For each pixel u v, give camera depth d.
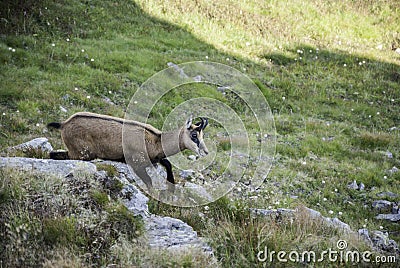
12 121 44.38
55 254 21.33
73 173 26.72
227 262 23.33
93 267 21.53
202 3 83.94
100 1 76.31
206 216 29.69
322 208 38.75
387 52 84.94
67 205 24.36
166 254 22.06
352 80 73.50
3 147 37.69
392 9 96.19
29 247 21.44
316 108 64.06
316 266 24.28
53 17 68.31
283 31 83.81
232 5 86.44
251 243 24.41
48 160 28.47
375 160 51.34
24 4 68.00
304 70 74.06
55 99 50.47
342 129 58.66
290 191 41.41
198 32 76.31
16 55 57.66
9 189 24.14
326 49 81.69
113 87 56.72
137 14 76.56
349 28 89.81
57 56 59.94
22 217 22.59
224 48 74.31
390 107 68.00
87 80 56.53
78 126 31.52
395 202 40.97
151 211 29.14
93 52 62.97
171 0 82.19
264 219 28.86
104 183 27.23
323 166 47.56
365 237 30.39
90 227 23.20
